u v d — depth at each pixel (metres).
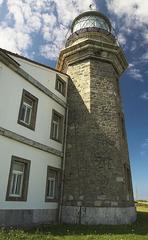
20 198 11.36
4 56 11.11
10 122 11.24
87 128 14.78
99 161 13.99
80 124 15.16
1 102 10.85
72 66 17.44
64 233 10.00
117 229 11.20
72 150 14.80
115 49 17.14
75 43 18.66
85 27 20.05
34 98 13.25
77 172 14.05
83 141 14.60
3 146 10.69
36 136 12.93
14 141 11.38
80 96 15.97
